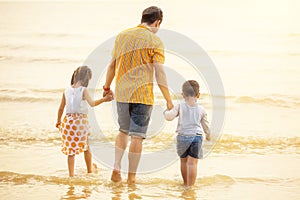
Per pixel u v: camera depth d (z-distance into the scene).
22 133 6.30
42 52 14.17
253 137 6.11
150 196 4.02
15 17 20.67
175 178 4.53
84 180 4.43
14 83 10.16
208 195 4.07
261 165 5.05
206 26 18.28
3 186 4.27
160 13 4.30
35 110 7.76
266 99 8.37
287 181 4.50
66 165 5.01
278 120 7.01
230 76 10.65
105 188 4.23
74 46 15.09
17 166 4.94
